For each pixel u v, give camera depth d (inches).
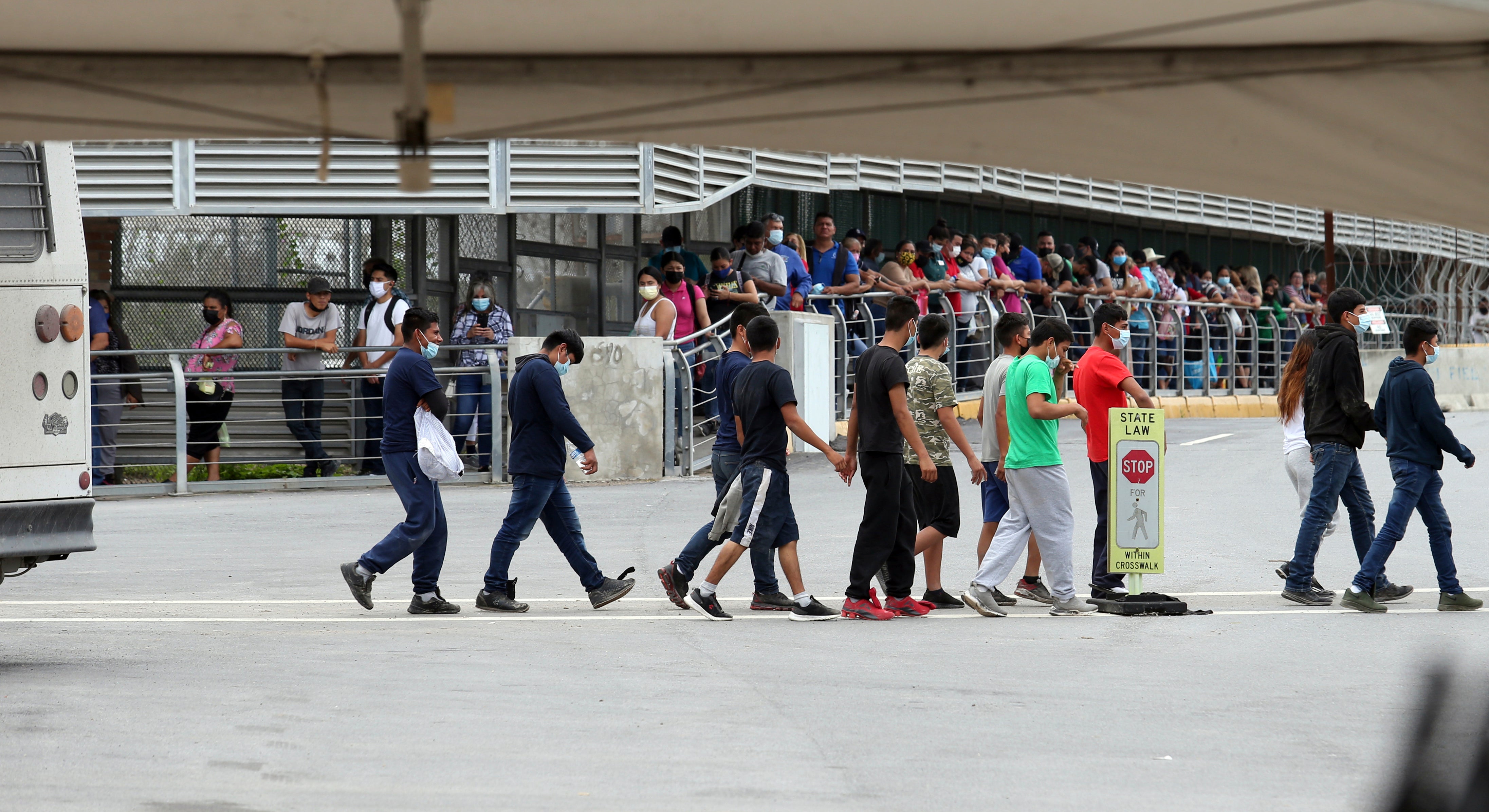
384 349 2583.7
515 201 2878.9
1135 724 1040.8
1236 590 1674.5
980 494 2474.2
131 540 2037.4
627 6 631.8
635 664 1250.6
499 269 3129.9
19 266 1273.4
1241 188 789.2
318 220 2913.4
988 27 667.4
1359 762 941.8
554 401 1528.1
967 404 3334.2
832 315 3088.1
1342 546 1989.4
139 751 956.6
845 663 1259.2
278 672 1208.8
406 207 2837.1
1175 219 4549.7
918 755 954.7
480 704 1093.8
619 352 2701.8
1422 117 714.2
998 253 3553.2
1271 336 4547.2
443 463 1494.8
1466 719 1019.3
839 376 3115.2
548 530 1562.5
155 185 2760.8
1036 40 685.3
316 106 691.4
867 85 702.5
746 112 720.3
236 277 2883.9
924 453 1505.9
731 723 1037.2
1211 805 849.5
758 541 1512.1
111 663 1248.8
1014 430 1526.8
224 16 628.4
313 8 621.3
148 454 2549.2
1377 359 4411.9
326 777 898.1
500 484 2652.6
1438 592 1664.6
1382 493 2490.2
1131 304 3868.1
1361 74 692.7
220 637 1385.3
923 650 1321.4
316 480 2610.7
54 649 1316.4
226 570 1807.3
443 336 3019.2
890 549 1507.1
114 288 2824.8
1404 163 745.0
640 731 1013.8
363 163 2810.0
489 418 2679.6
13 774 900.6
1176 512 2277.3
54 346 1293.1
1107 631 1427.2
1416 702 1112.2
